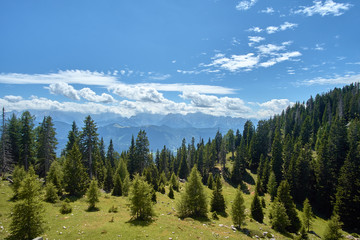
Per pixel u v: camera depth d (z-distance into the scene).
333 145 64.81
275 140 81.25
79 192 39.81
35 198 19.95
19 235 18.09
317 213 56.22
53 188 34.03
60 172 43.69
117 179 48.56
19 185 30.44
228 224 36.25
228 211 48.12
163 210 39.34
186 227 26.59
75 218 26.30
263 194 71.94
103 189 55.41
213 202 46.00
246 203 61.94
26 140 55.84
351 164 49.88
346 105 116.19
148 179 61.81
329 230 32.84
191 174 39.09
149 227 24.55
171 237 21.95
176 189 71.31
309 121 111.56
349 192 47.78
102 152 84.38
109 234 21.55
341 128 65.81
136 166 76.56
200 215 38.06
